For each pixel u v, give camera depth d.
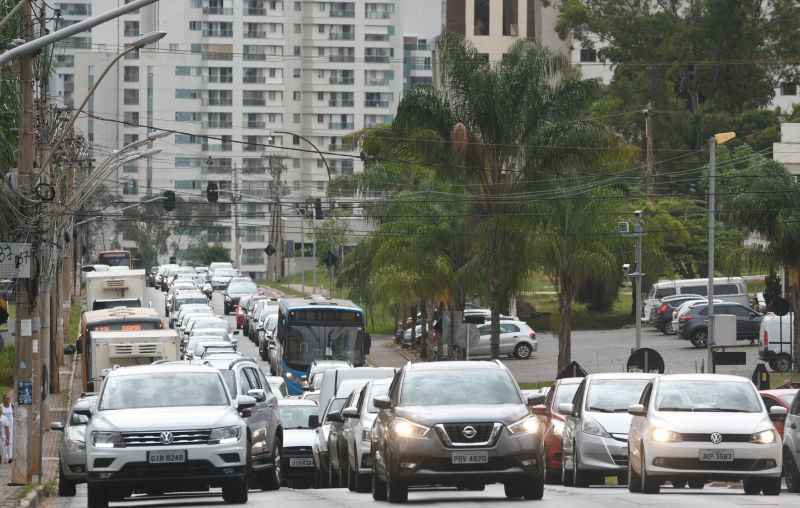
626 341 182.88
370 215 165.25
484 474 43.25
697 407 50.56
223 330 160.50
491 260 132.50
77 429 67.38
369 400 59.06
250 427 59.84
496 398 45.72
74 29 47.38
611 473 57.62
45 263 77.50
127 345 102.69
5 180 67.19
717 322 120.62
